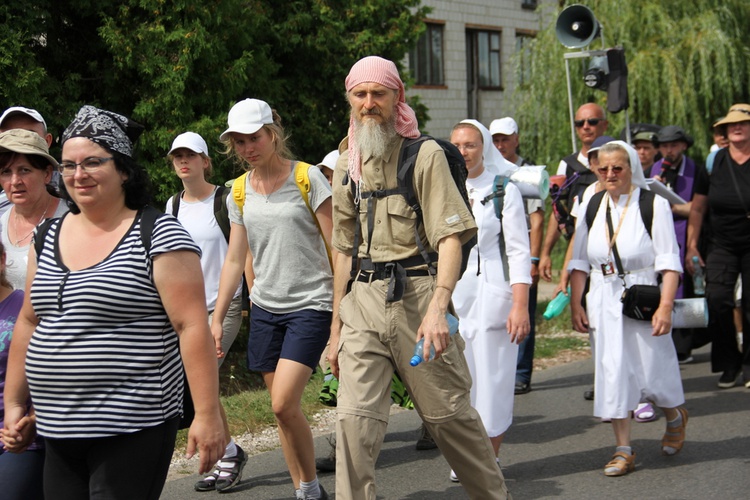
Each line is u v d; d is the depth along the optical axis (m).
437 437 5.49
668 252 7.86
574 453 8.46
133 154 4.47
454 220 5.23
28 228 6.06
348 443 5.27
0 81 10.31
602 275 8.02
